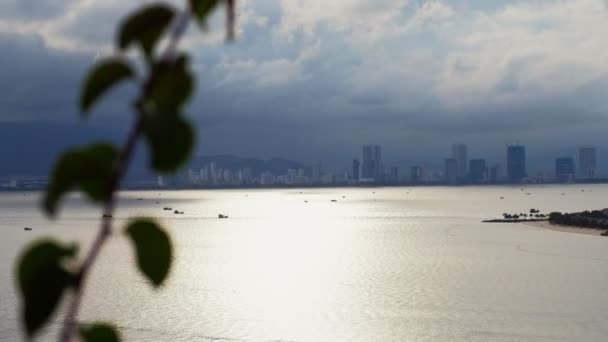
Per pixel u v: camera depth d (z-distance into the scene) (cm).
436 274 7556
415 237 11981
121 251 9194
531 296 6003
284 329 4941
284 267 8450
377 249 10281
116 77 119
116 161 119
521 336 4509
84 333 130
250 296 6303
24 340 117
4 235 12294
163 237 128
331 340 4616
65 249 122
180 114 115
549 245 10006
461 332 4691
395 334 4722
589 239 10688
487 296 6075
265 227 14775
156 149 113
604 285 6456
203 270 8169
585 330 4622
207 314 5434
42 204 119
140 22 120
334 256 9562
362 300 6066
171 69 119
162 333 4750
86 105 119
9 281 6303
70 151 119
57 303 120
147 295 6125
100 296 6075
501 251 9506
